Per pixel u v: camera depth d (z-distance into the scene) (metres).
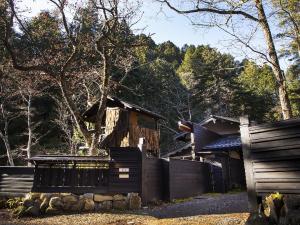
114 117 19.48
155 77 42.28
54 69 18.41
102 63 22.12
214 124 23.69
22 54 22.36
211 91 41.88
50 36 20.80
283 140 6.11
